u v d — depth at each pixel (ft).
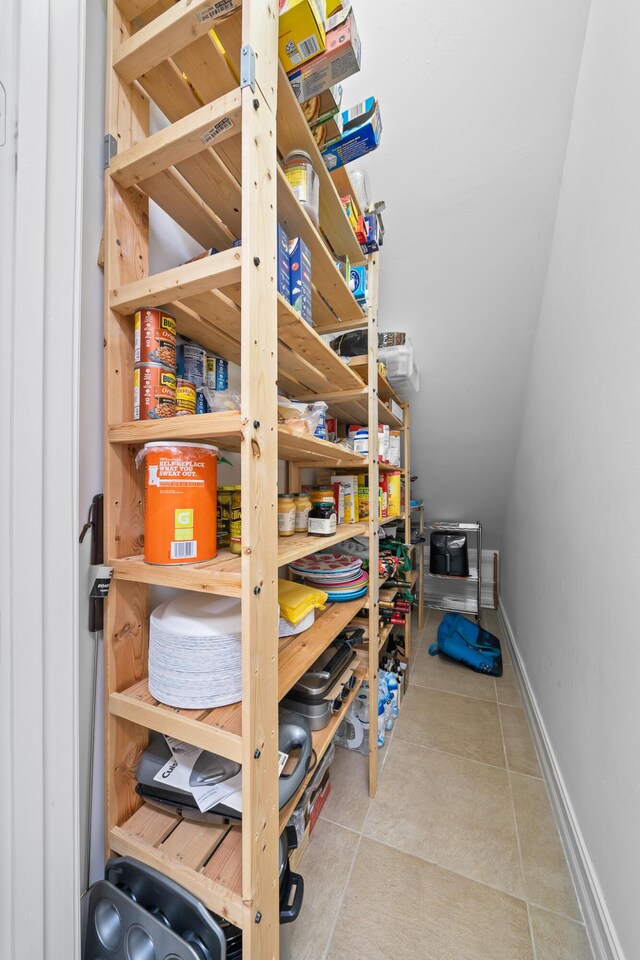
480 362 6.37
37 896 1.48
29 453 1.49
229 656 1.76
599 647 2.88
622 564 2.51
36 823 1.49
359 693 4.50
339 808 3.73
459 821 3.59
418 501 9.17
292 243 2.23
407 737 4.92
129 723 2.00
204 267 1.55
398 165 4.12
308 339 2.36
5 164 1.40
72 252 1.63
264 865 1.58
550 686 4.40
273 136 1.64
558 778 3.73
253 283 1.48
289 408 2.52
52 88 1.53
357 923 2.70
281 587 3.08
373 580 3.88
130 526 1.97
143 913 1.60
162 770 1.93
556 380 4.39
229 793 1.78
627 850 2.29
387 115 3.69
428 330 6.13
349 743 4.61
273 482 1.66
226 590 1.51
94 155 1.89
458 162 4.02
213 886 1.57
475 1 2.89
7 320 1.42
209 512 1.76
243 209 1.45
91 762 1.90
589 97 3.11
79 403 1.72
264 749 1.58
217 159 1.86
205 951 1.50
